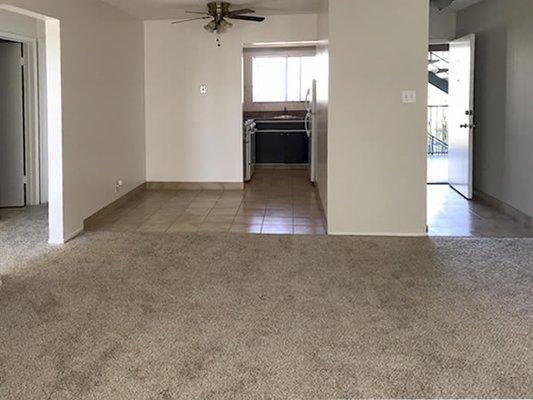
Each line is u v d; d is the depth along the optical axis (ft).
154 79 24.40
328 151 15.93
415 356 8.27
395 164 15.83
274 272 12.51
